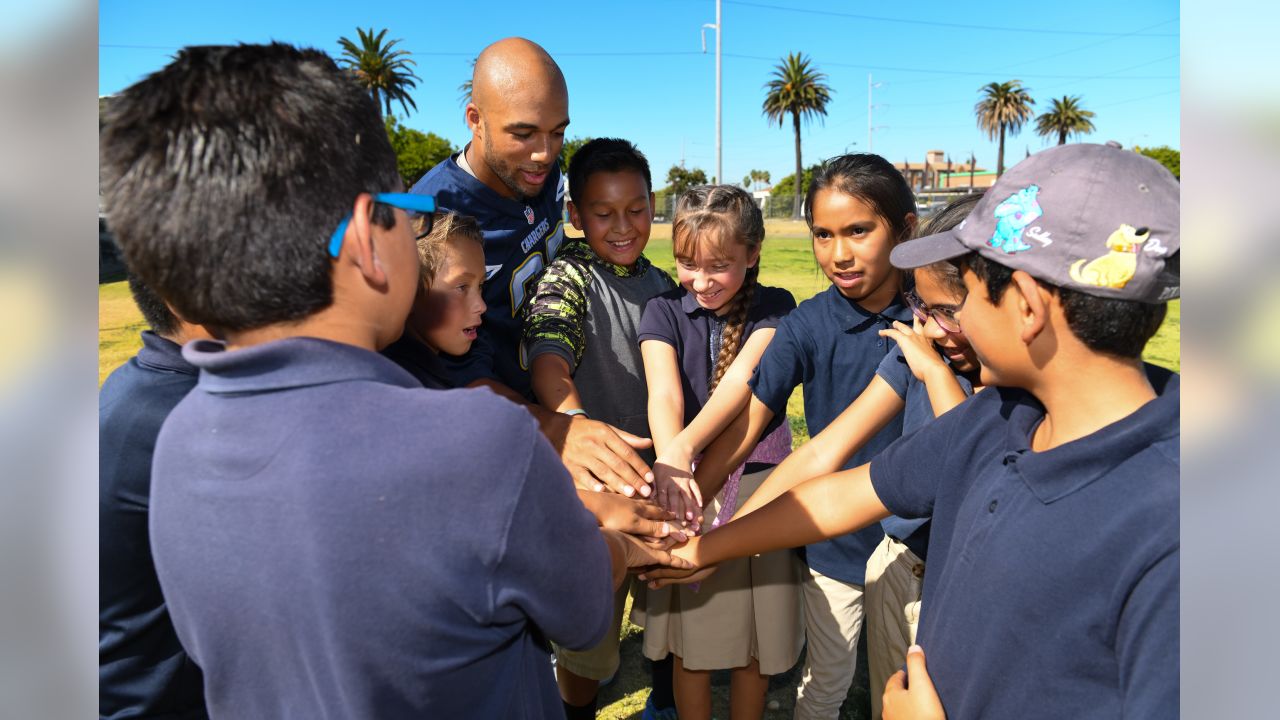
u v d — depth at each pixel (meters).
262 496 0.84
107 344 8.17
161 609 1.33
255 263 0.86
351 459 0.83
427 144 45.84
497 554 0.87
